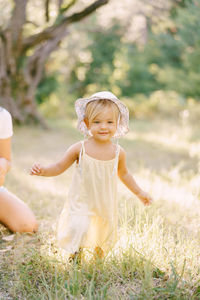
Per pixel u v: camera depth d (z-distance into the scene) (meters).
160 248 2.52
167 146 8.30
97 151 2.36
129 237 2.66
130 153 7.44
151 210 3.29
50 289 2.12
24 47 10.02
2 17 9.80
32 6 9.80
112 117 2.33
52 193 4.31
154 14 8.77
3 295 2.15
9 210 2.96
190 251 2.54
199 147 7.85
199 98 17.94
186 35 8.12
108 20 11.80
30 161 6.54
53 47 11.26
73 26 12.31
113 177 2.39
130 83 20.81
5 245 2.81
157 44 18.70
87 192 2.38
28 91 11.09
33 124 11.18
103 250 2.47
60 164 2.41
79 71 20.80
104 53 20.34
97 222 2.46
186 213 3.45
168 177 5.01
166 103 16.30
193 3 6.74
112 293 2.09
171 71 18.19
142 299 2.03
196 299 2.05
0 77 10.36
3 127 2.74
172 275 2.17
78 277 2.19
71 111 16.95
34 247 2.72
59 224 2.50
